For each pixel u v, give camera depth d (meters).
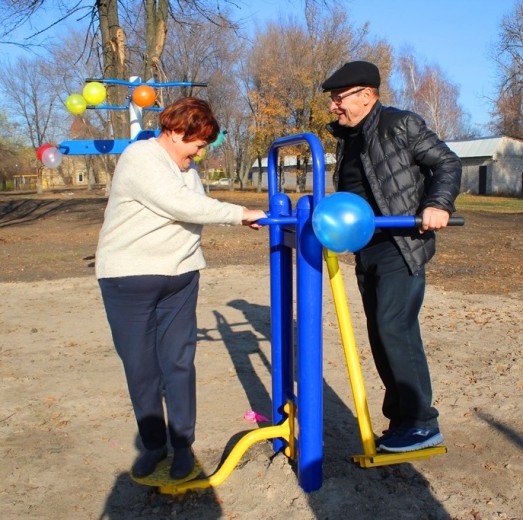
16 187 64.81
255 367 4.80
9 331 6.04
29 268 10.26
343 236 2.37
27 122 51.88
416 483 2.99
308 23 33.84
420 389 3.05
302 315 2.76
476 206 27.38
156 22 13.97
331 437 3.51
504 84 35.44
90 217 22.05
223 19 15.84
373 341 3.23
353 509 2.78
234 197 33.41
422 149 2.85
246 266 9.69
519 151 43.16
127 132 12.45
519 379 4.40
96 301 7.37
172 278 2.70
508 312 6.41
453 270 9.16
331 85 2.93
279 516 2.75
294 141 2.90
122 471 3.20
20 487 3.05
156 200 2.53
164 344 2.84
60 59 35.62
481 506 2.79
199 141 2.69
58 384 4.50
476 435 3.53
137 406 2.87
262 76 35.72
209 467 3.21
